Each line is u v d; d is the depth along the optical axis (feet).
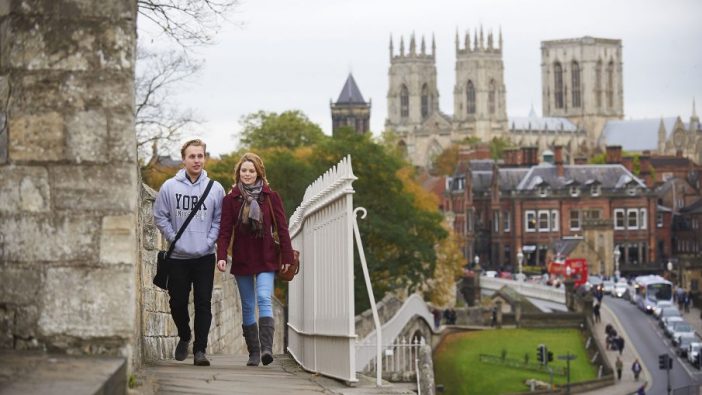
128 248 50.24
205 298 73.56
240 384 66.23
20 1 50.47
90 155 50.34
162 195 72.13
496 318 524.93
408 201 439.63
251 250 73.92
